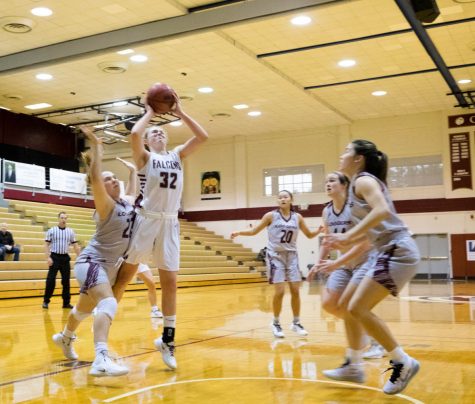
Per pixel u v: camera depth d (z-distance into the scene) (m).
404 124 20.09
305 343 5.51
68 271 10.06
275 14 10.82
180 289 16.20
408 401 3.16
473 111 19.05
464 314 8.18
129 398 3.28
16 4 10.59
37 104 17.70
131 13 11.16
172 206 4.27
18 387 3.61
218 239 22.48
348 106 18.64
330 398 3.25
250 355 4.81
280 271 6.03
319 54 13.55
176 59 13.45
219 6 11.04
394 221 3.26
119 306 10.20
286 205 6.14
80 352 5.01
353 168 3.44
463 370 4.07
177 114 4.29
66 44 12.70
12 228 15.15
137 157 4.12
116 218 4.15
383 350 4.71
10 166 17.67
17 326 7.18
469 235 19.11
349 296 3.55
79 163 21.25
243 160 22.78
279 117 19.70
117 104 17.59
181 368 4.23
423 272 19.80
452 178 19.31
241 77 14.98
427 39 12.73
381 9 11.05
